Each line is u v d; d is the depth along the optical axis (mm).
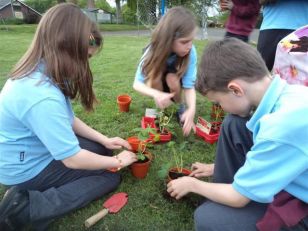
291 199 1383
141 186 2148
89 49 1771
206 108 3475
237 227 1493
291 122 1234
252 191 1353
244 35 3623
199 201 1979
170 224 1852
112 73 5086
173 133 2691
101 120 3094
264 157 1293
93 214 1910
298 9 2656
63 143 1672
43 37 1640
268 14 2840
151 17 14336
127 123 3049
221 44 1413
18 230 1701
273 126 1260
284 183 1285
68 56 1641
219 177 1799
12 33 13719
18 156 1791
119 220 1863
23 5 29547
